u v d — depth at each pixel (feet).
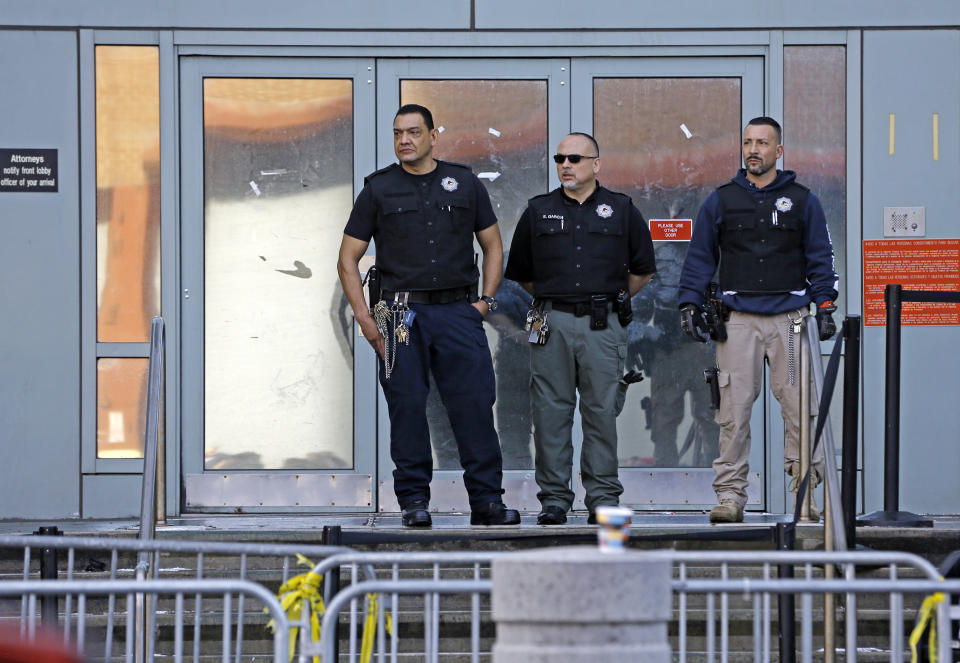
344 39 102.47
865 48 102.63
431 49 102.78
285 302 102.83
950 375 101.81
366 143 102.83
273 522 96.32
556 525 85.40
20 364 100.89
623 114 103.35
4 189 101.14
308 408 102.63
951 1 102.47
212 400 102.32
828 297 87.40
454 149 103.24
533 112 103.30
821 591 48.26
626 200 90.58
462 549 80.12
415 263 86.53
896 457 88.28
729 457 89.20
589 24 102.73
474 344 86.99
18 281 101.09
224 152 102.63
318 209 103.04
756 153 87.86
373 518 99.14
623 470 102.83
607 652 42.60
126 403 101.50
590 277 89.04
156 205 101.76
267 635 79.82
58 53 101.40
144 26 101.76
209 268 102.63
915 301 88.53
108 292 101.50
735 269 88.89
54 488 100.78
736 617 79.66
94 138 101.55
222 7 102.06
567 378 89.56
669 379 103.30
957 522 97.60
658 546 81.51
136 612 69.77
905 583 48.14
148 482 77.77
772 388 89.92
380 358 87.40
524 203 103.30
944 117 102.63
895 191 102.78
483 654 78.28
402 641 79.10
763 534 74.54
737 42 102.78
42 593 47.91
